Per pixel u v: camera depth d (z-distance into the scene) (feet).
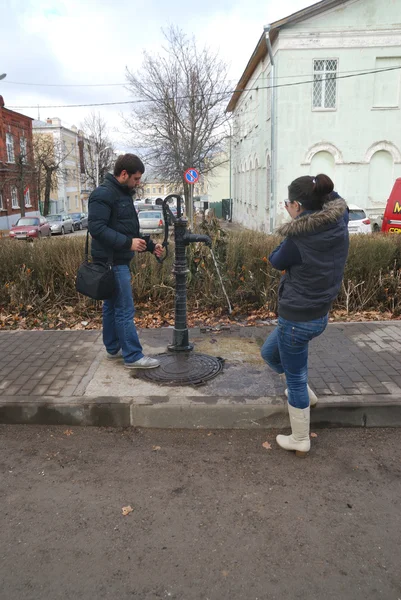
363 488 9.85
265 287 21.98
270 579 7.48
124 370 14.51
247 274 21.98
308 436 10.95
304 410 10.70
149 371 14.34
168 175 102.01
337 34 69.92
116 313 14.19
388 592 7.20
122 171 13.14
